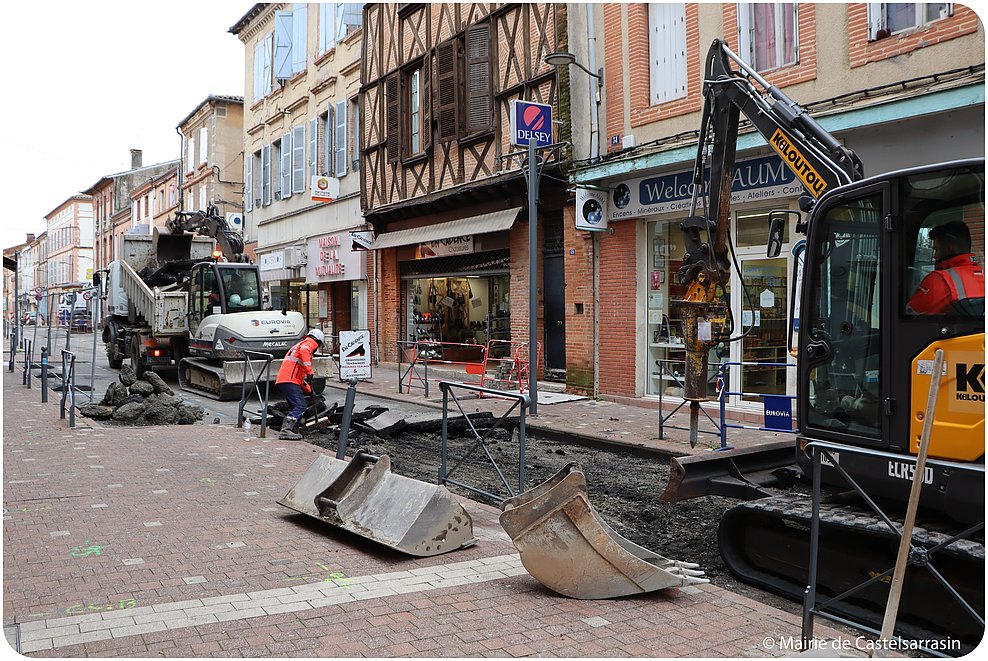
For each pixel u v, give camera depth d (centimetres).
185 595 470
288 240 2672
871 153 1000
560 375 1555
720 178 870
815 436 529
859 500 515
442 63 1781
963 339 434
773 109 771
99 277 2431
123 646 396
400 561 542
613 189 1370
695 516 700
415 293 2052
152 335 1839
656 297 1343
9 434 1039
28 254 8412
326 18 2397
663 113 1281
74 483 766
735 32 1177
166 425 1180
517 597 473
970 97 876
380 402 1493
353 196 2247
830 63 1044
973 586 429
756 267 1192
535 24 1548
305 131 2545
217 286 1681
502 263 1711
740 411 1184
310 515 627
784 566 523
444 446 764
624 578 472
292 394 1091
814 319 535
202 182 3559
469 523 575
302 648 395
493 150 1666
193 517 650
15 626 422
